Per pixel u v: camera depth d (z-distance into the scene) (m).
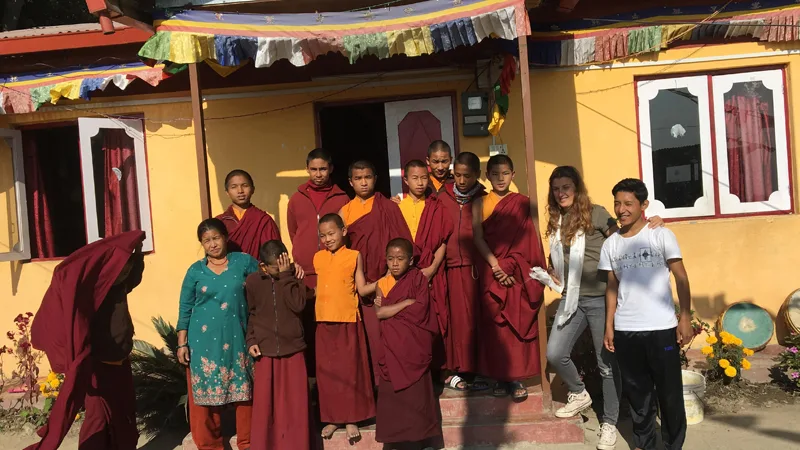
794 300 5.70
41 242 6.52
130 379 4.46
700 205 6.02
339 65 5.90
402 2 4.75
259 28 4.46
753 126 5.98
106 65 5.92
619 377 4.21
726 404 5.02
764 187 6.00
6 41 5.69
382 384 4.11
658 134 6.01
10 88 5.79
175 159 6.18
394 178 6.14
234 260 4.32
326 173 4.70
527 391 4.54
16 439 5.16
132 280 4.47
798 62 5.83
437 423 4.14
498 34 4.37
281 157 6.10
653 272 3.76
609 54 5.77
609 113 5.96
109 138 6.21
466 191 4.59
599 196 5.99
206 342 4.17
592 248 4.19
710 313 5.86
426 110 6.10
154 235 6.23
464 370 4.54
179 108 6.16
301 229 4.71
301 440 4.07
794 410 4.86
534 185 4.43
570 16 5.76
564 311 4.23
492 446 4.35
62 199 6.65
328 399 4.29
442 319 4.52
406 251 4.11
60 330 3.95
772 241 5.85
